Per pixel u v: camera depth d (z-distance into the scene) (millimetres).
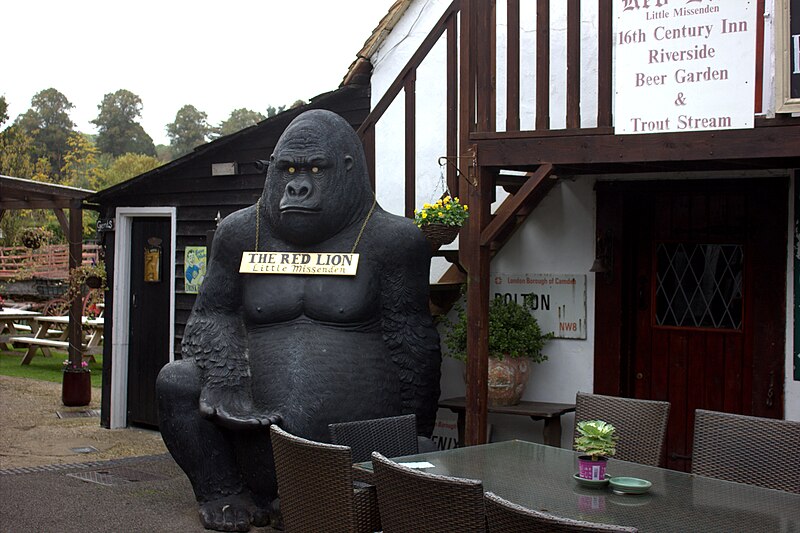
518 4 6184
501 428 7883
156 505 7109
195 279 10039
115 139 73750
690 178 7199
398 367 6473
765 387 6895
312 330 6363
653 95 5621
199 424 6496
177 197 10195
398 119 8906
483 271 6348
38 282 21141
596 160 5844
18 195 11984
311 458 4109
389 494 3777
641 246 7590
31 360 17281
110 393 10711
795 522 3613
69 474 8219
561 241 7660
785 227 6844
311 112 6691
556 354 7664
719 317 7301
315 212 6355
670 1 5559
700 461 4738
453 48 6812
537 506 3807
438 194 8625
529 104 7902
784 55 5219
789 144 5312
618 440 5109
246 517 6383
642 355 7574
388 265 6457
